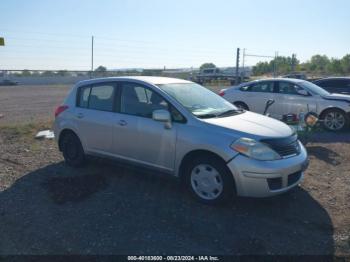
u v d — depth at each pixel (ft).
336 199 15.72
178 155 15.49
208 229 12.95
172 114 15.92
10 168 20.04
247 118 16.38
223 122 15.16
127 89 17.81
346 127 33.40
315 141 27.76
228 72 153.38
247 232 12.74
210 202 14.83
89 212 14.32
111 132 17.97
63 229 12.94
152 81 17.46
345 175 19.02
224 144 14.14
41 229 12.94
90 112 19.02
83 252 11.46
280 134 14.85
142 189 16.76
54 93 81.10
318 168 20.27
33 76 130.52
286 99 34.30
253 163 13.69
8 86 111.14
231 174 14.19
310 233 12.69
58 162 21.29
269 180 13.80
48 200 15.52
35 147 25.04
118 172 19.21
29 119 38.81
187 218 13.80
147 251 11.53
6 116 41.73
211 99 17.99
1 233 12.66
